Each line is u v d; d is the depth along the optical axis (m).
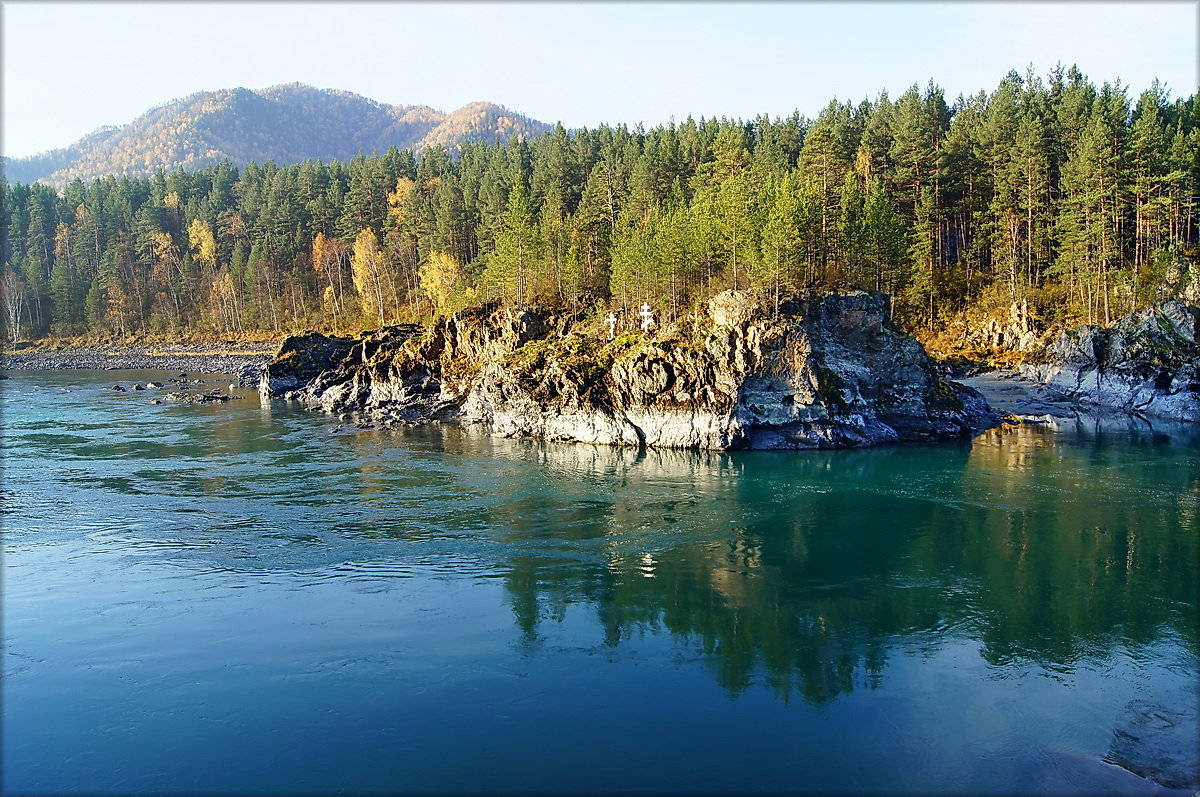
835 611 27.64
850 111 129.50
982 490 44.50
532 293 88.56
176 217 187.50
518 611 27.67
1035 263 99.25
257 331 156.25
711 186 94.75
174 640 25.17
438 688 22.12
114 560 33.00
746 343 57.44
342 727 20.12
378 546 35.00
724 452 57.22
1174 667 23.47
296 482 47.62
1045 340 89.25
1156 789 17.80
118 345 160.88
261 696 21.64
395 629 26.08
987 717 20.80
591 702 21.42
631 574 31.48
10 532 36.91
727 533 36.97
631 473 50.34
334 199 162.25
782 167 106.00
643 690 22.11
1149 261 88.19
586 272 93.31
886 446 59.16
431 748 19.25
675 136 119.25
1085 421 68.38
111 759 18.78
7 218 192.00
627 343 64.94
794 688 22.28
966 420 63.41
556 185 115.62
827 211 78.38
